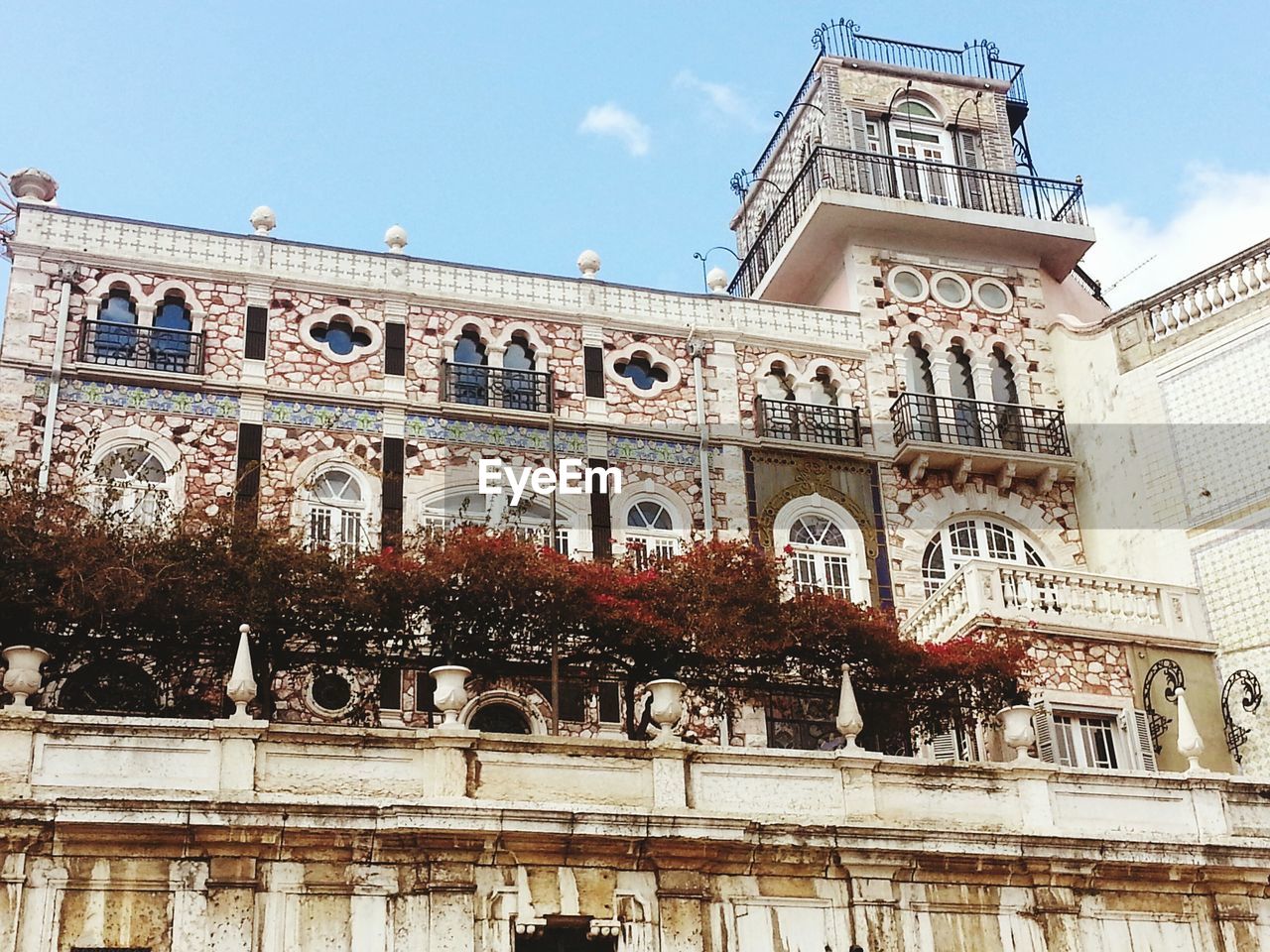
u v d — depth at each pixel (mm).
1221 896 25047
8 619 23875
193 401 31031
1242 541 32594
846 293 37469
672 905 22469
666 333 34938
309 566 25359
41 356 30422
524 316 34000
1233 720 31609
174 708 26016
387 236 34250
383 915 21406
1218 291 34719
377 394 32188
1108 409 35906
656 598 26688
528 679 28906
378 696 28547
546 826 22062
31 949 20031
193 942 20609
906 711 28156
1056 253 38969
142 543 24453
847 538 34219
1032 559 35438
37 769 21016
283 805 21188
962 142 40344
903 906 23422
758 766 23797
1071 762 30484
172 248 32156
